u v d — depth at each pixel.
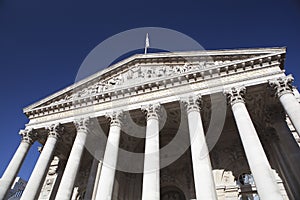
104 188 25.77
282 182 30.23
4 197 29.44
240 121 25.69
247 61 30.09
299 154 26.81
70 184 28.19
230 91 28.78
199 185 22.09
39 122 37.59
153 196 22.78
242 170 34.53
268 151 33.59
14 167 32.41
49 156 32.59
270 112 31.95
